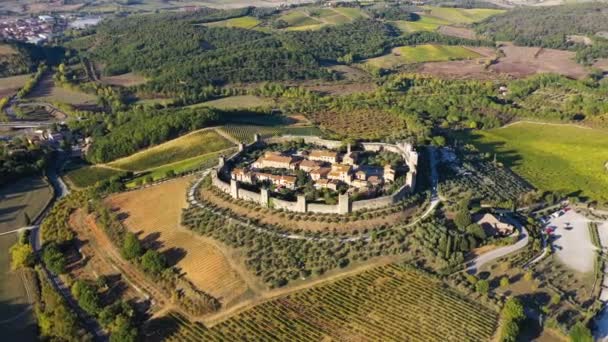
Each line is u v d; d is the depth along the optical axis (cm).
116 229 18050
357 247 15562
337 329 12950
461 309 13438
